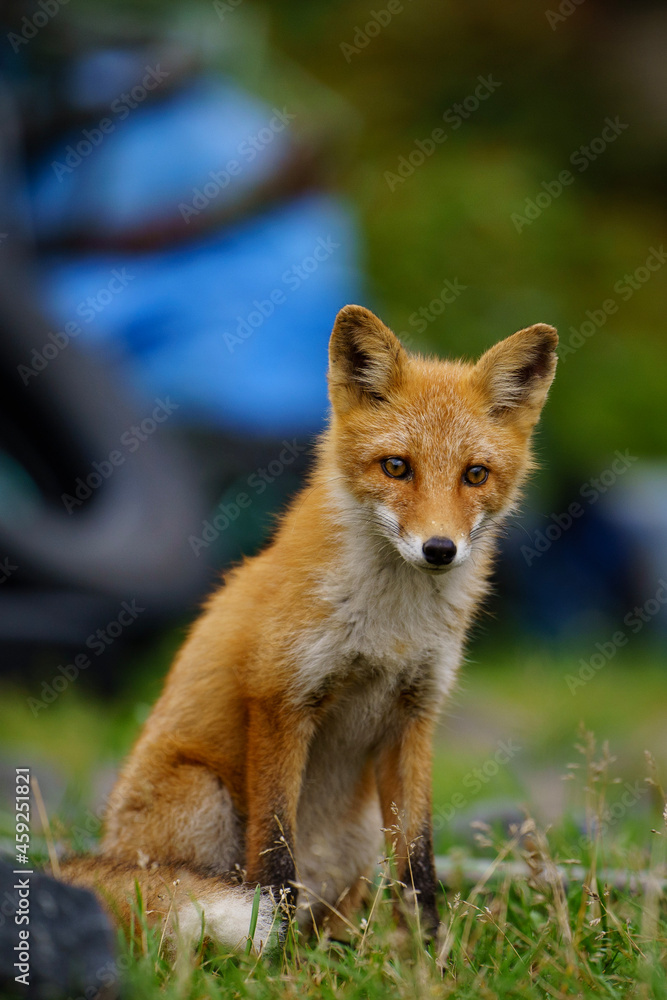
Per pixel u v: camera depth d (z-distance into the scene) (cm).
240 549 1480
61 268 1516
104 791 910
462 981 476
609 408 1953
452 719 1314
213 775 652
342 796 682
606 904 553
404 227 1989
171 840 637
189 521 1342
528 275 2036
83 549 1268
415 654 638
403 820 634
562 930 513
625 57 2431
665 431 1972
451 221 2012
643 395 1991
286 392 1491
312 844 674
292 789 622
